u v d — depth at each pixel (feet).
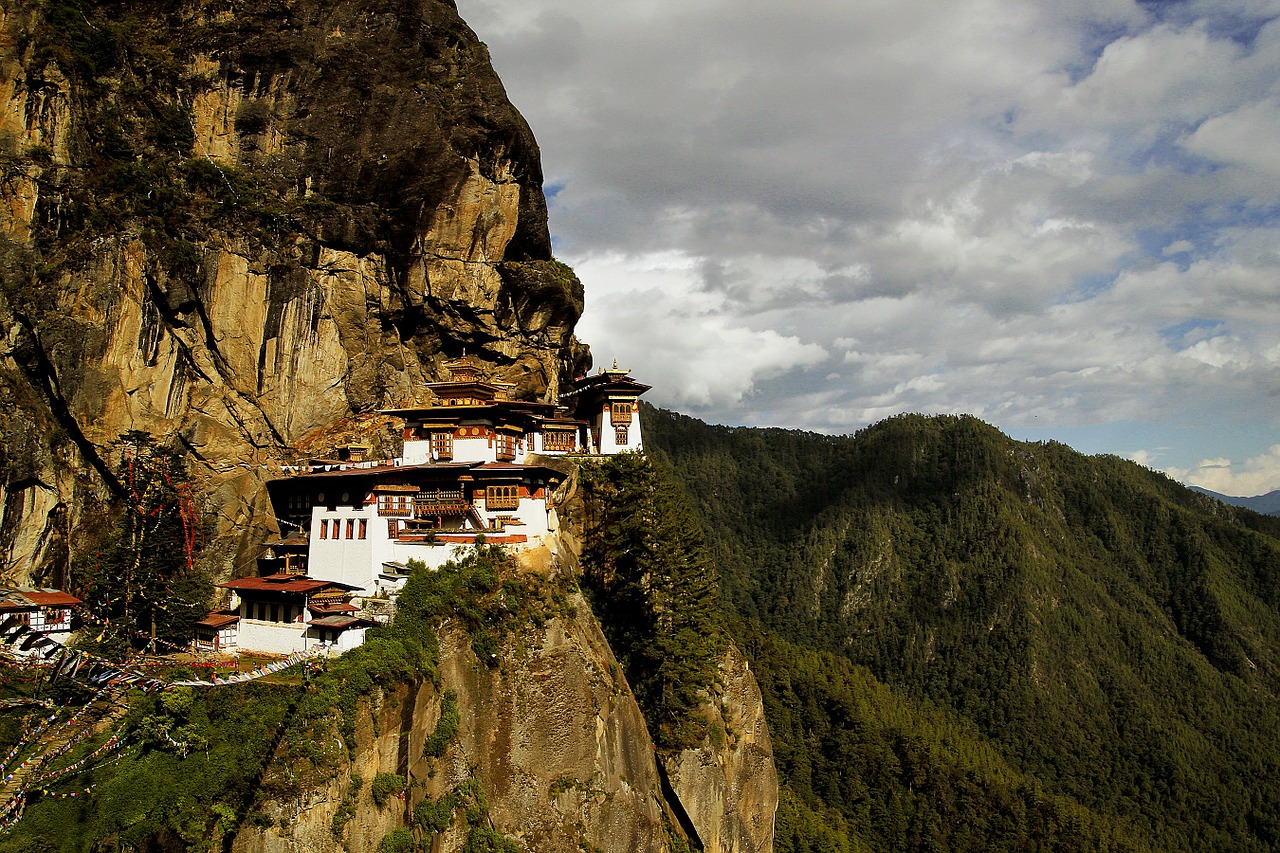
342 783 137.28
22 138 200.85
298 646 170.71
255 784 133.28
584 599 186.60
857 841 347.97
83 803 129.08
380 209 228.63
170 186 212.23
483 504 185.88
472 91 237.25
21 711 143.33
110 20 221.66
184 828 129.18
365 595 179.22
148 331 202.80
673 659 191.52
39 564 187.11
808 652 547.08
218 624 178.91
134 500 189.47
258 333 215.92
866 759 401.49
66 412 195.00
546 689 163.32
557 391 270.26
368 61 230.48
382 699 147.74
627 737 174.60
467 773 153.69
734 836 196.44
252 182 222.89
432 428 202.69
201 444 208.33
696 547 204.33
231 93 225.56
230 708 144.25
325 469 209.56
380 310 232.32
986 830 383.04
